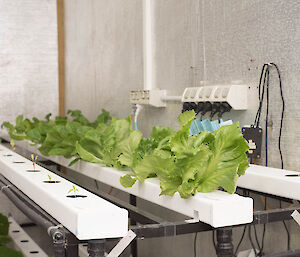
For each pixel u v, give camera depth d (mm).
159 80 2627
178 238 2520
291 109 1725
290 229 1767
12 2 3990
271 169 1626
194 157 1240
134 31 2902
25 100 4090
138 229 1124
